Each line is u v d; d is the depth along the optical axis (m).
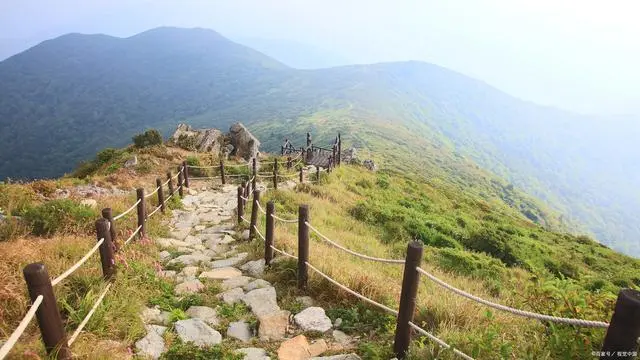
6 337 3.97
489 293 9.07
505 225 27.14
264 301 6.01
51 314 3.42
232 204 15.55
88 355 3.75
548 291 4.57
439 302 5.61
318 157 30.81
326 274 6.51
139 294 5.57
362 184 24.97
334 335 5.12
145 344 4.45
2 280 4.80
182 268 7.73
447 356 3.99
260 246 8.74
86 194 14.60
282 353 4.62
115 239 6.75
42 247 6.60
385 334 4.93
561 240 28.59
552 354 3.76
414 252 4.08
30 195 12.84
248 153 27.70
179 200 14.78
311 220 13.34
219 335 4.99
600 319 3.79
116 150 25.23
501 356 3.69
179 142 26.22
